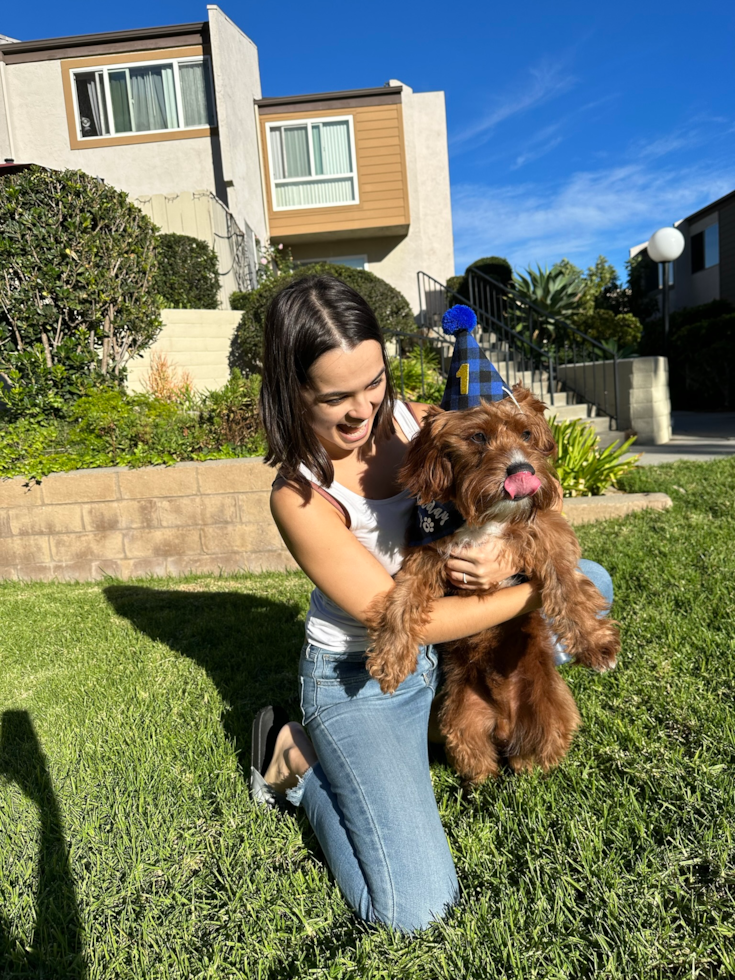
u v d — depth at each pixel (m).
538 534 2.08
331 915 1.82
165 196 11.77
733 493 5.61
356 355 1.85
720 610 3.34
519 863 1.93
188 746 2.66
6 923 1.87
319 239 16.19
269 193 15.63
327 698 2.13
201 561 5.30
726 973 1.52
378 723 2.02
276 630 3.93
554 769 2.33
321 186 15.56
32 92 14.51
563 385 10.95
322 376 1.86
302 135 15.48
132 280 6.99
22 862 2.10
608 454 6.27
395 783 1.88
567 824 2.02
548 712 2.26
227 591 4.77
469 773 2.35
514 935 1.64
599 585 2.76
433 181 16.05
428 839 1.83
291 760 2.20
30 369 6.07
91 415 5.71
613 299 24.09
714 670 2.80
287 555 5.23
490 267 15.17
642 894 1.72
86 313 6.53
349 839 1.91
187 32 14.08
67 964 1.73
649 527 4.98
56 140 14.64
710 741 2.31
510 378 10.34
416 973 1.58
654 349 16.78
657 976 1.51
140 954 1.74
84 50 14.31
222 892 1.91
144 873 2.03
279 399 1.98
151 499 5.25
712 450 8.34
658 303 23.09
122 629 4.09
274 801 2.34
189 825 2.22
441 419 2.07
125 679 3.36
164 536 5.29
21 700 3.25
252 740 2.37
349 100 15.16
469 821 2.14
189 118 14.48
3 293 6.12
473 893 1.83
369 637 2.08
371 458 2.27
